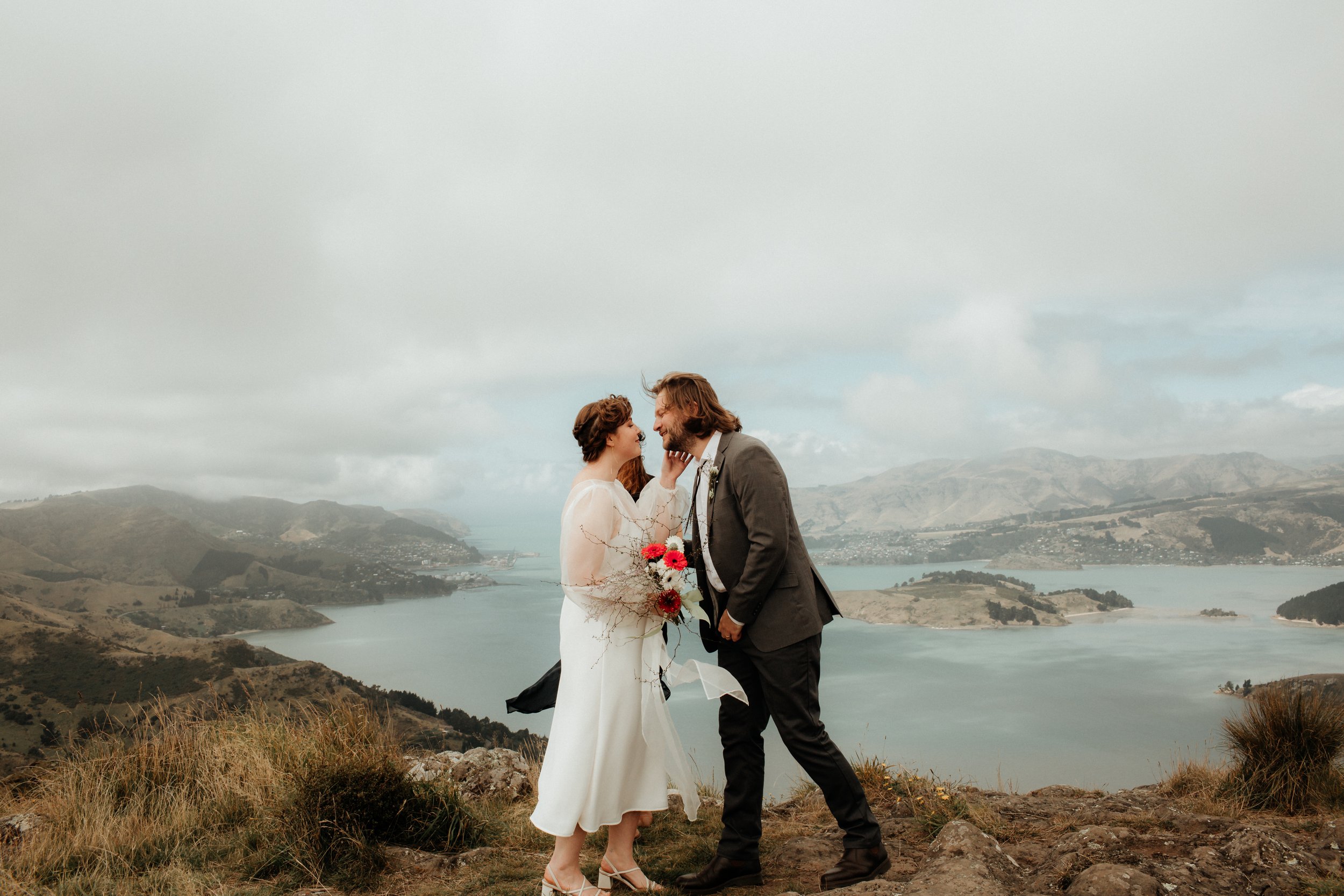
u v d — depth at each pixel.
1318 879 2.51
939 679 158.88
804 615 2.96
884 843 3.47
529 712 3.27
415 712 75.94
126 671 101.62
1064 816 3.90
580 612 3.02
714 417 3.17
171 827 3.79
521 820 4.12
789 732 2.95
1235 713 4.79
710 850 3.49
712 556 3.10
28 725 83.50
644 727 3.03
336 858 3.30
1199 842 2.89
